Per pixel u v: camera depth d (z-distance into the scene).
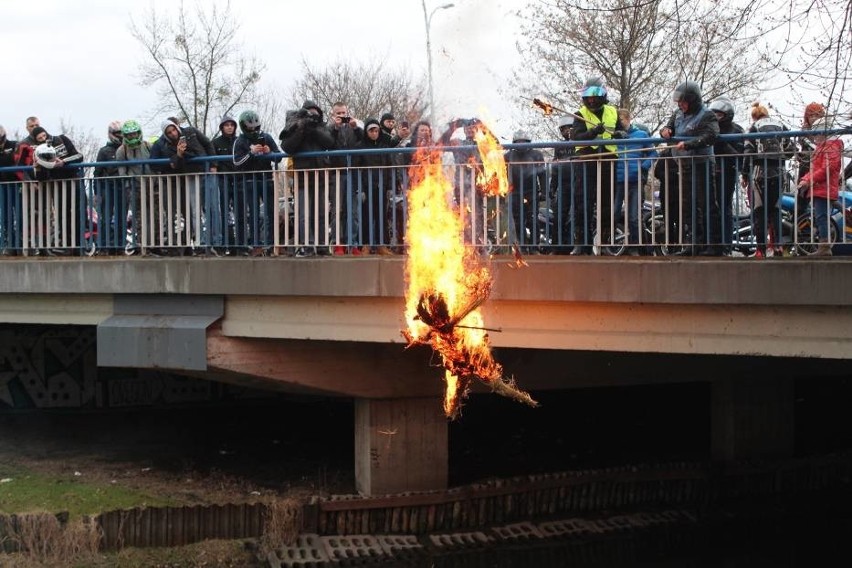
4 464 12.73
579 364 10.71
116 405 15.92
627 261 8.13
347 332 9.50
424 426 11.20
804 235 8.52
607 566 10.80
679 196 8.18
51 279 11.02
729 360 11.21
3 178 12.02
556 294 8.38
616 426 16.33
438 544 10.70
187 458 13.29
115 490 11.49
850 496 12.92
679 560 11.12
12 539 9.78
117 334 10.52
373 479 11.02
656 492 12.27
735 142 9.04
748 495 12.63
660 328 8.20
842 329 7.53
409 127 10.87
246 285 9.80
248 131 10.08
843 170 8.12
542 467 13.35
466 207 8.80
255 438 14.66
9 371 15.46
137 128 11.22
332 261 9.29
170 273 10.27
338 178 9.44
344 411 16.56
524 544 10.91
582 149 9.09
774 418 12.95
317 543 10.43
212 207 10.19
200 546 10.16
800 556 11.36
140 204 10.63
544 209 9.05
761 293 7.64
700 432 15.96
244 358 10.24
